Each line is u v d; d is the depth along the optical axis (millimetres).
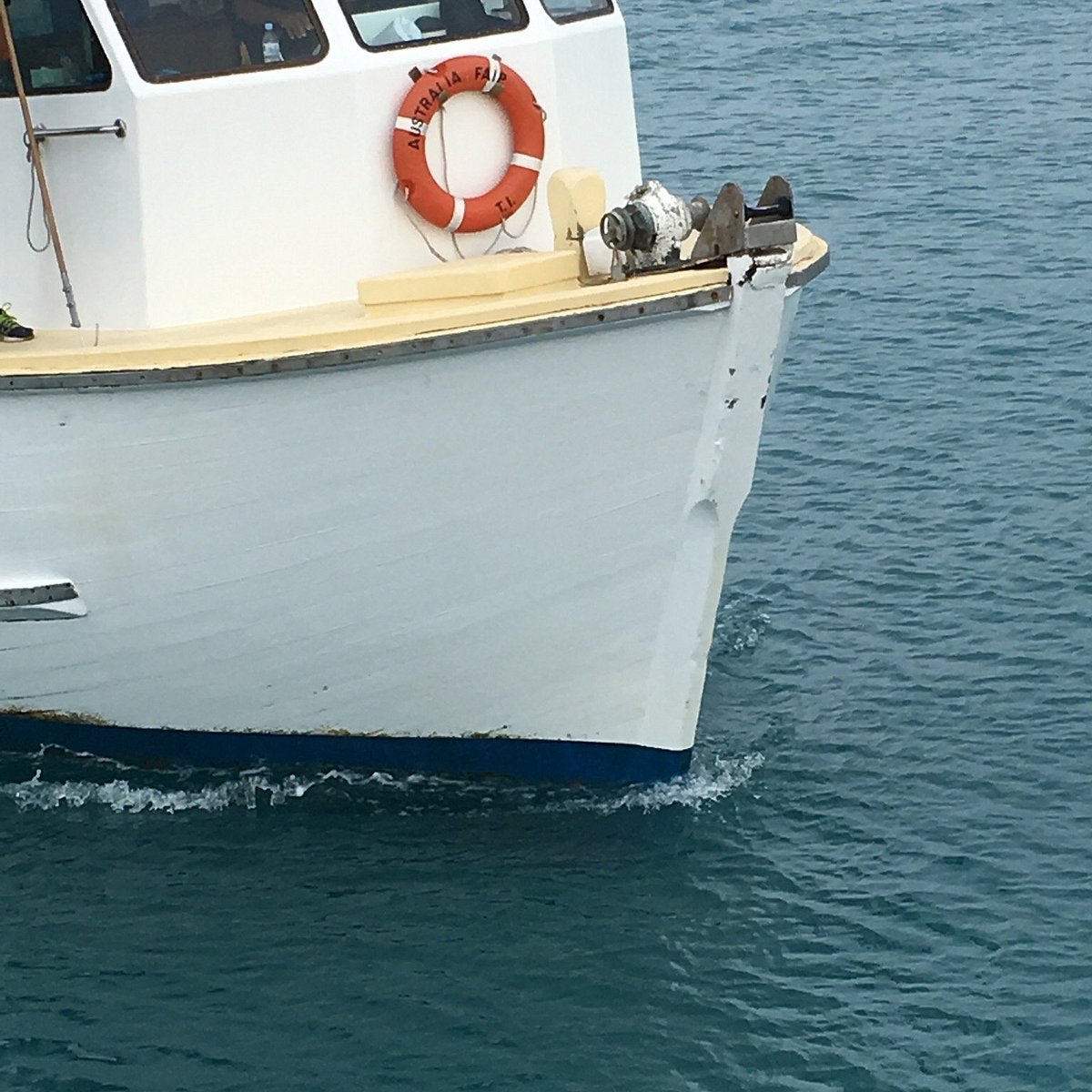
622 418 9898
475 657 10672
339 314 10016
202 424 9828
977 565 14234
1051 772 11578
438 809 11117
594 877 10609
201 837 10945
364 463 9938
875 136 27500
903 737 11984
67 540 10336
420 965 9977
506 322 9469
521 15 10609
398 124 10180
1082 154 26000
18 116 10172
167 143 9922
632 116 11219
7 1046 9477
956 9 36031
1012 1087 9125
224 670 10797
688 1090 9141
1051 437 16531
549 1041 9461
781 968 9938
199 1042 9492
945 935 10148
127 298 10164
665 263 9781
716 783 11445
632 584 10477
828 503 15438
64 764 11562
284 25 10078
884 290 20562
